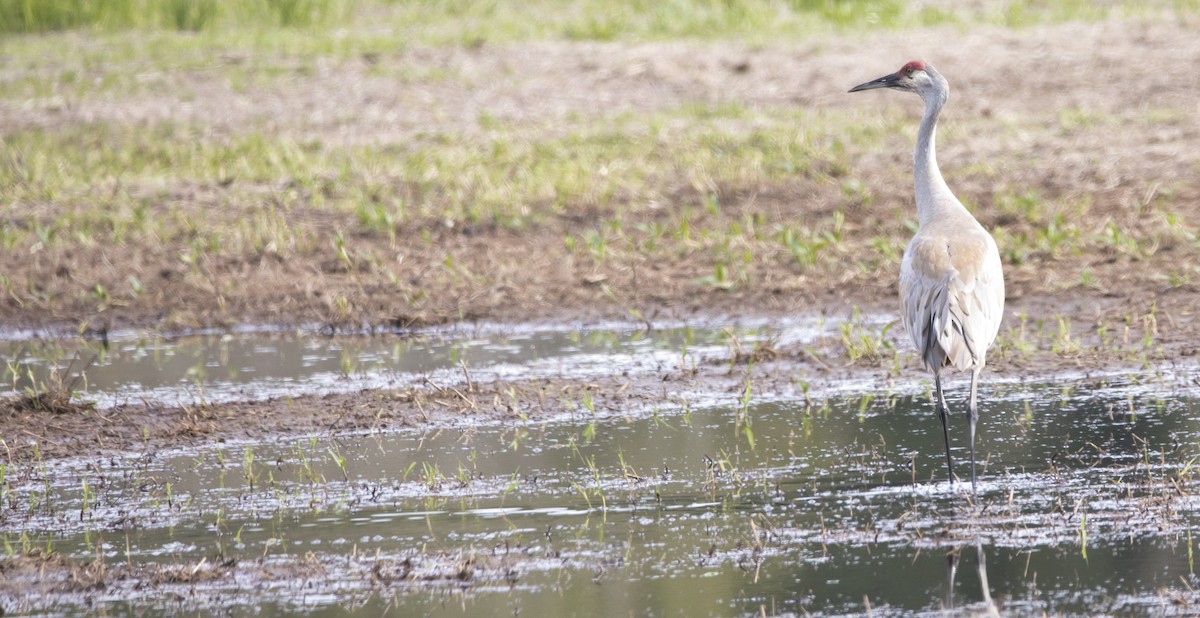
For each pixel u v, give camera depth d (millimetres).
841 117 40031
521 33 50000
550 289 28953
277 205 34344
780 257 29984
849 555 15922
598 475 18844
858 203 32812
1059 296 27016
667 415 21531
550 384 23141
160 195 35281
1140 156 35156
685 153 36969
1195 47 44812
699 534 16688
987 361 23594
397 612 14633
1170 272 27359
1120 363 23125
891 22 50375
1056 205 31859
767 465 19062
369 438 20844
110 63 47094
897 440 19984
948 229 19594
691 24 50656
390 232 32031
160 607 15031
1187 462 18375
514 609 14609
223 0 53969
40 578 15773
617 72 44938
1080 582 14938
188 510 18016
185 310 28672
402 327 27719
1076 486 17875
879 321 26297
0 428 21344
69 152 38938
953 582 15047
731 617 14258
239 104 43000
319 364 25062
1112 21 48719
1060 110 39844
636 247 30938
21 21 52781
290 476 19219
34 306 29219
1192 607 14180
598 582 15305
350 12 53875
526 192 34500
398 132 40219
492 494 18312
